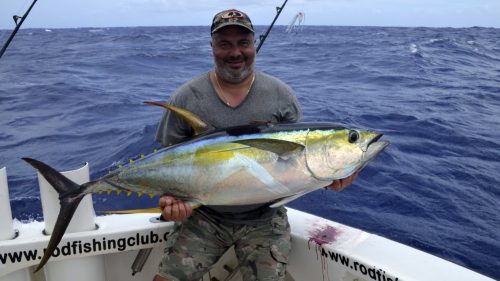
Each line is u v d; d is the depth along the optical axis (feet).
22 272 7.58
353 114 26.25
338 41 106.52
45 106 31.30
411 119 24.94
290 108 7.82
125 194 14.06
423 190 15.08
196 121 6.68
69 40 134.21
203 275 8.13
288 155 6.16
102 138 21.86
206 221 7.53
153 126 22.68
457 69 54.34
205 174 6.33
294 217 8.53
